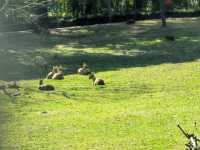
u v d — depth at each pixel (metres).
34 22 41.34
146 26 56.25
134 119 20.92
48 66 35.44
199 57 37.28
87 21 59.62
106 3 61.97
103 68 34.22
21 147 17.52
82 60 37.72
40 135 18.84
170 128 19.52
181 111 22.00
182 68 32.81
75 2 60.69
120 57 38.66
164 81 28.80
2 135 17.17
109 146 17.70
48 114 21.84
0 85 26.39
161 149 17.25
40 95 25.42
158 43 44.94
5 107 21.92
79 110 22.61
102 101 24.44
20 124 20.00
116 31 53.53
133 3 63.47
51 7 56.22
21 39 45.16
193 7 66.56
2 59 36.22
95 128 19.78
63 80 29.69
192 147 13.17
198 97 24.70
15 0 31.67
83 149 17.44
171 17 63.38
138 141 18.14
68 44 46.09
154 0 63.53
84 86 27.80
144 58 37.75
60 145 17.89
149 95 25.50
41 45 44.31
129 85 27.91
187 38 47.16
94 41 47.69
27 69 33.59
